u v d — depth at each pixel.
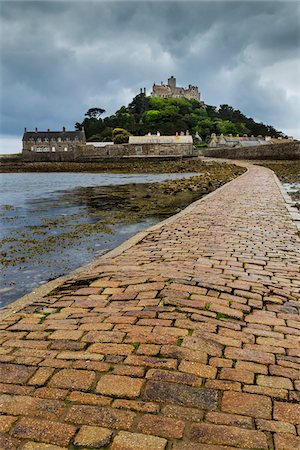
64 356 2.74
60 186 25.11
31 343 2.97
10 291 5.16
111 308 3.63
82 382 2.40
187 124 111.44
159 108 122.31
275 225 7.75
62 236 8.66
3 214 12.36
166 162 59.84
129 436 1.93
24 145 97.94
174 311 3.49
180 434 1.95
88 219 11.16
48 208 13.84
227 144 95.56
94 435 1.95
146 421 2.04
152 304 3.67
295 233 7.02
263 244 6.18
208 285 4.18
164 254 5.61
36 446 1.88
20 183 28.89
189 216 8.94
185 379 2.42
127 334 3.05
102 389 2.32
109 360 2.66
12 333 3.18
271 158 44.72
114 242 8.04
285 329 3.20
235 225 7.76
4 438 1.94
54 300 3.97
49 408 2.16
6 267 6.25
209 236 6.78
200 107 134.12
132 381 2.40
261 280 4.43
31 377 2.47
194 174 36.56
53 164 63.19
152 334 3.03
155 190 20.20
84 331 3.15
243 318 3.39
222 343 2.91
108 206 14.16
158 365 2.58
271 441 1.90
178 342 2.90
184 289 4.04
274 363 2.65
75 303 3.83
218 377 2.46
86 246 7.68
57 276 5.79
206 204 10.94
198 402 2.20
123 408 2.15
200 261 5.17
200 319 3.32
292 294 4.04
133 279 4.46
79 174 43.31
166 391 2.29
